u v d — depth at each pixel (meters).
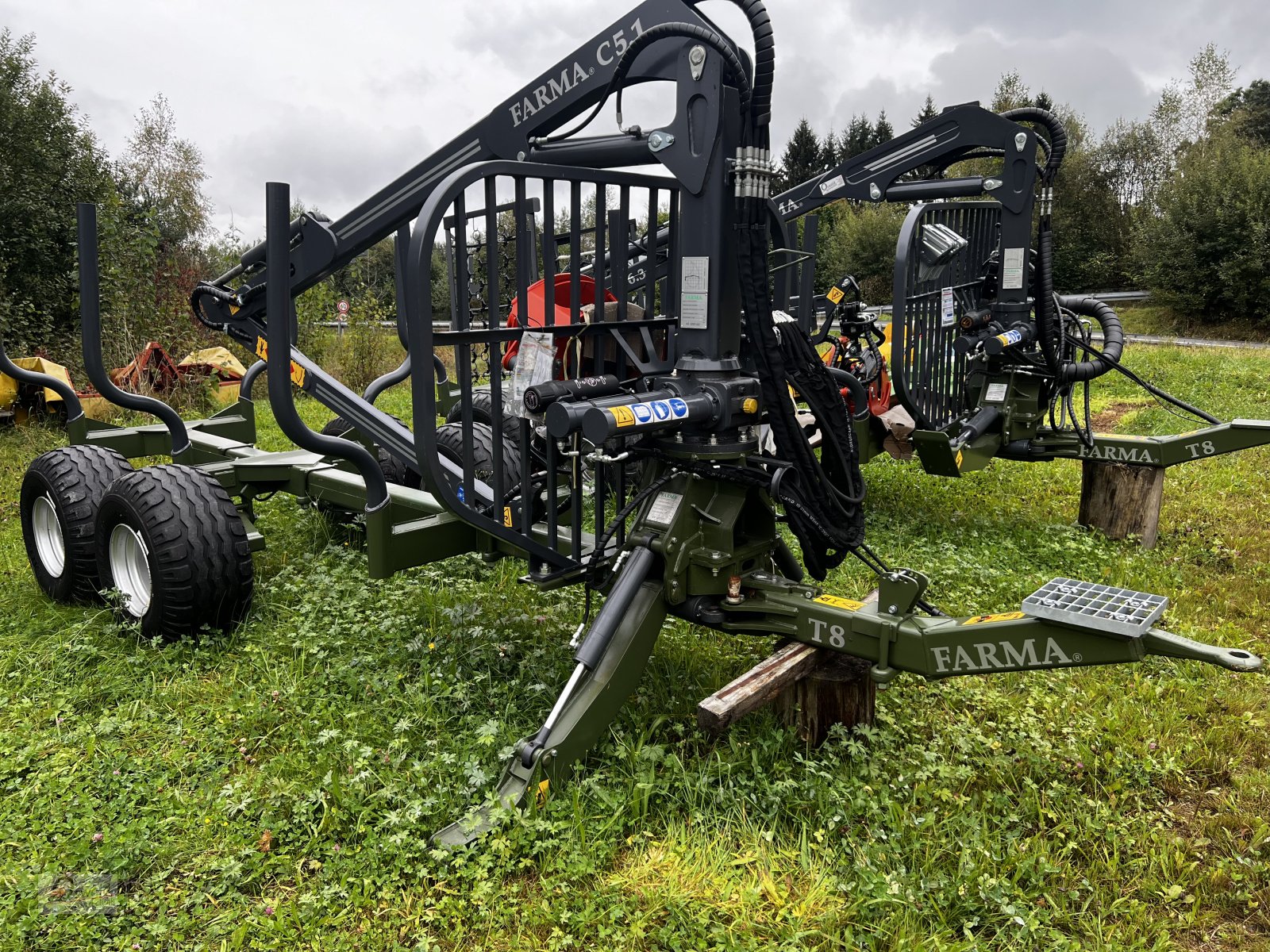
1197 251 29.94
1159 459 5.58
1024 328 5.80
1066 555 5.38
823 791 2.88
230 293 4.21
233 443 5.21
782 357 3.13
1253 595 4.76
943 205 5.75
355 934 2.37
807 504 3.21
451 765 3.02
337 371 14.29
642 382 3.17
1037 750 3.17
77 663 3.83
